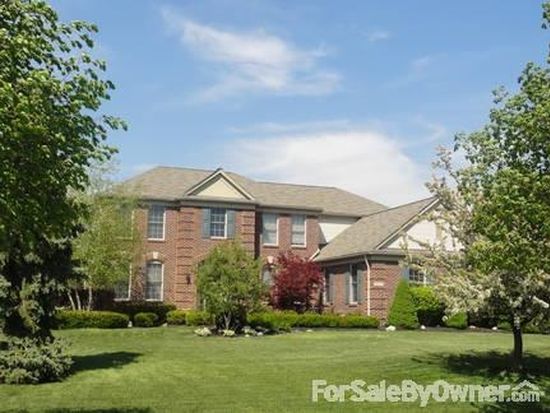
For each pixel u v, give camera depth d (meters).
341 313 39.94
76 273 18.53
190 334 30.66
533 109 11.33
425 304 35.09
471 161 15.14
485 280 16.16
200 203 40.66
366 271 37.72
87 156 9.22
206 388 15.97
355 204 48.47
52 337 18.02
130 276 38.22
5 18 8.24
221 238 40.94
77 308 36.72
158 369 18.92
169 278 40.28
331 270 41.75
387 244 37.34
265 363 20.09
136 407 13.84
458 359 20.06
